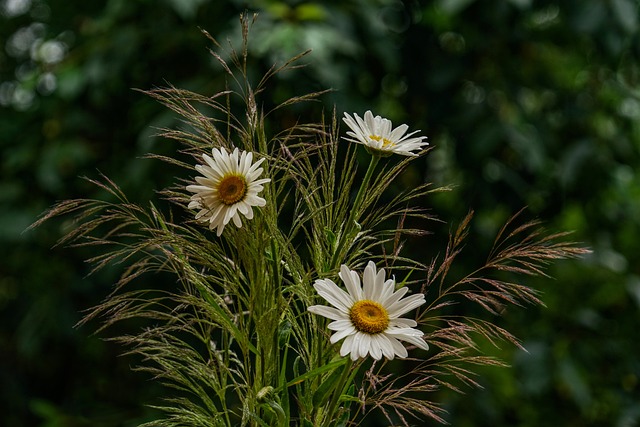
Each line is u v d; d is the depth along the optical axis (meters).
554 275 1.68
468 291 0.79
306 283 0.77
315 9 1.32
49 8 1.73
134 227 1.48
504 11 1.45
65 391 1.92
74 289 1.63
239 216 0.74
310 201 0.80
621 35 1.41
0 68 2.00
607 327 1.71
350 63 1.42
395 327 0.71
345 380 0.78
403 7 1.57
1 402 1.90
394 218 1.45
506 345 1.60
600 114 1.69
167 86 1.54
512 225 1.56
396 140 0.77
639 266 1.80
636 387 1.74
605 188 1.62
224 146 0.78
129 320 1.64
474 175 1.54
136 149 1.56
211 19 1.46
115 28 1.54
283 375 0.78
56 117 1.61
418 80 1.55
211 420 0.80
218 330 1.34
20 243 1.63
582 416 1.73
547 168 1.57
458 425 1.52
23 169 1.63
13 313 1.85
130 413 1.63
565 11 1.44
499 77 1.52
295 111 1.31
